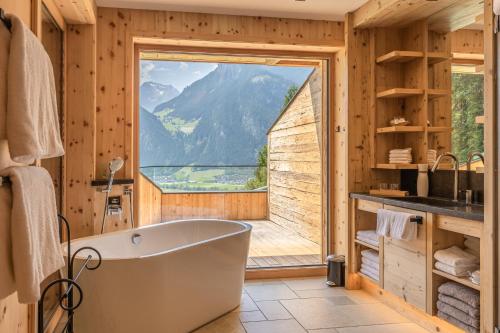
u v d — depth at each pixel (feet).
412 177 13.25
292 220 23.25
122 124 13.02
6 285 4.18
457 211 8.60
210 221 14.55
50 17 10.41
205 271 10.41
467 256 8.93
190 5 12.76
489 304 7.63
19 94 4.25
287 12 13.43
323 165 15.58
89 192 12.32
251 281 14.34
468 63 11.36
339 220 14.83
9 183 4.28
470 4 11.25
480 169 10.25
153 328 9.24
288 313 11.35
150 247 13.08
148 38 13.17
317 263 15.84
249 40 13.65
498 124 7.43
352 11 13.50
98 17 12.87
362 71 13.71
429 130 12.37
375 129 13.52
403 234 9.95
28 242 4.27
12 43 4.29
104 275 8.74
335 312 11.43
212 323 10.67
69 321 6.93
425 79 12.54
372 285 12.90
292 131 23.24
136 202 13.66
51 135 5.41
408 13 12.10
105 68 12.91
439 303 9.25
